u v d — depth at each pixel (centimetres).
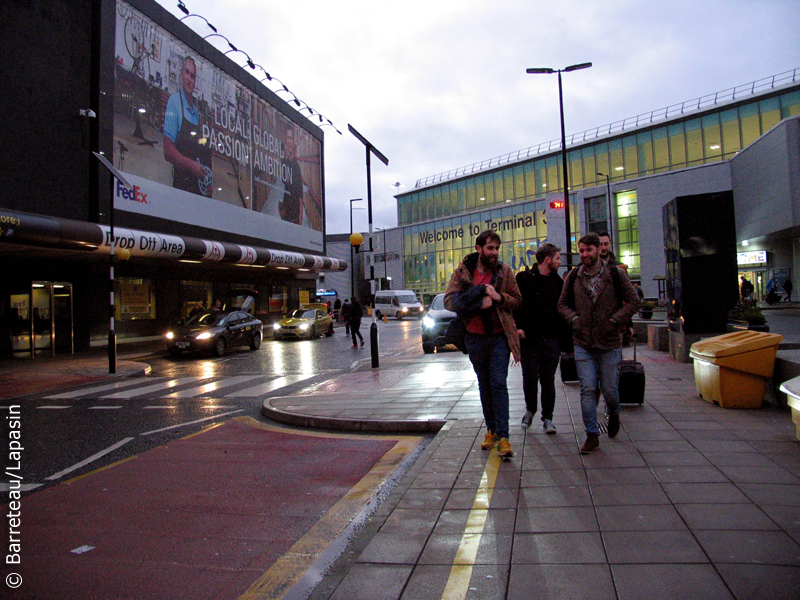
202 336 1744
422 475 418
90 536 358
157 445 631
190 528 368
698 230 1000
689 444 451
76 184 1730
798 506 313
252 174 2772
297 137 3300
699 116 4197
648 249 4150
